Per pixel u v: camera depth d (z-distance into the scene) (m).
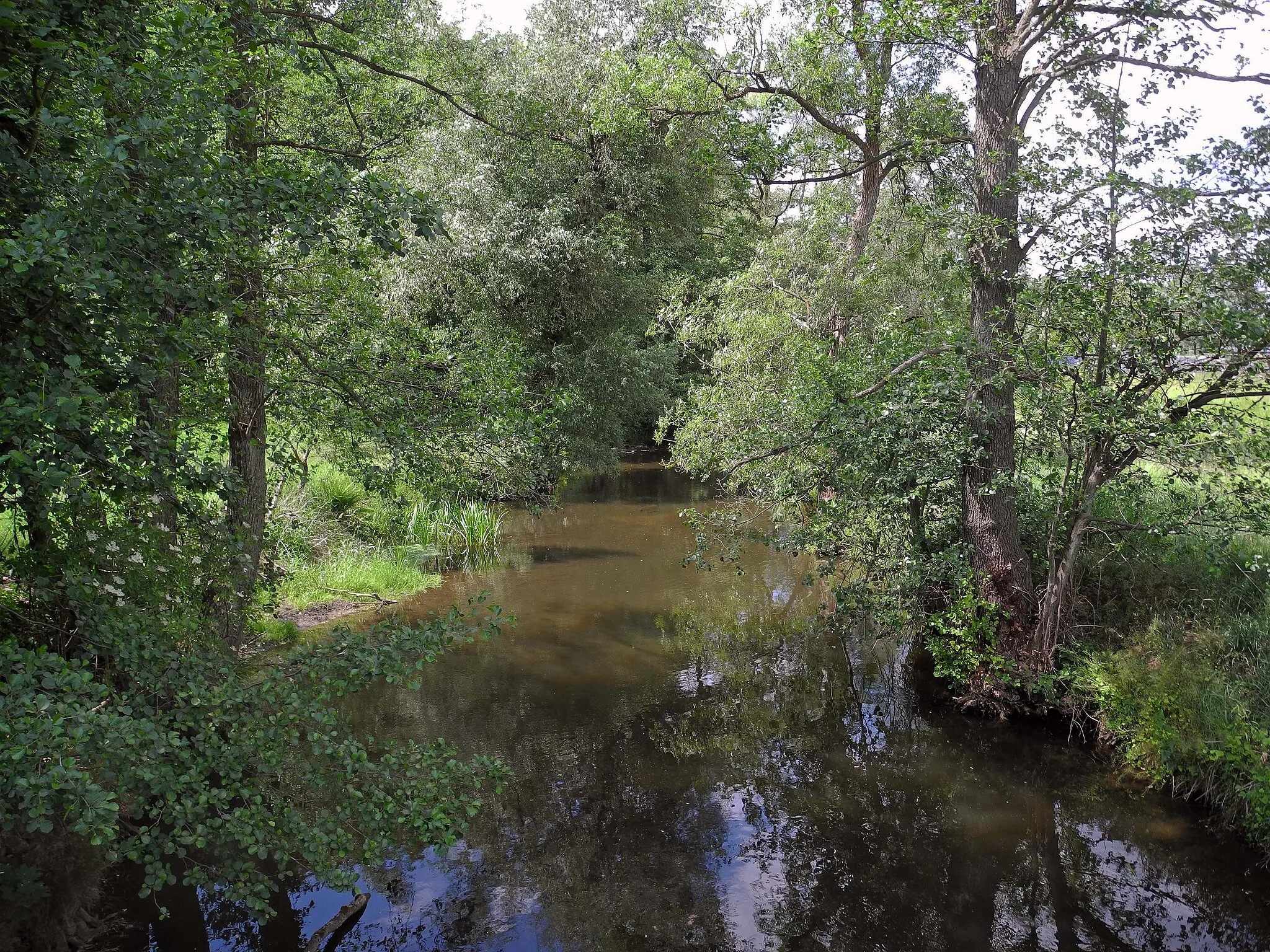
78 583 4.29
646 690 9.68
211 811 5.27
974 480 8.59
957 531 9.24
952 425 8.41
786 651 11.04
